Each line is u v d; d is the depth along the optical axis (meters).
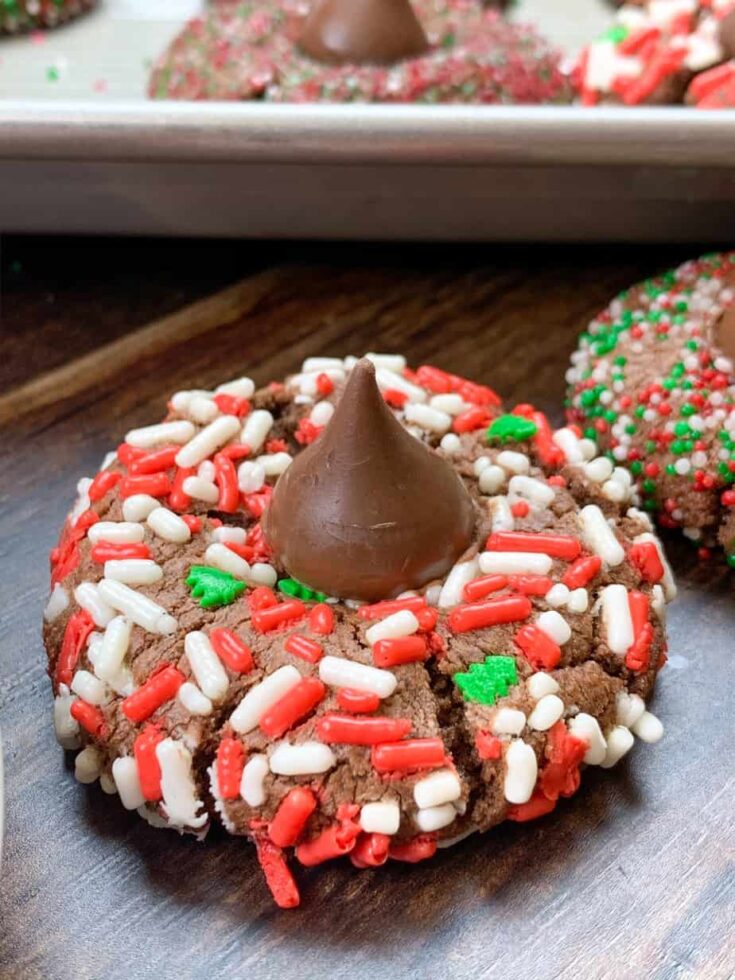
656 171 0.18
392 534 0.13
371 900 0.12
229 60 0.21
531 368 0.19
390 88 0.20
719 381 0.16
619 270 0.21
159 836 0.13
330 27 0.20
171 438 0.15
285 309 0.20
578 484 0.14
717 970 0.12
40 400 0.18
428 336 0.19
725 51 0.22
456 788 0.12
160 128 0.17
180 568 0.13
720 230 0.20
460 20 0.22
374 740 0.12
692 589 0.16
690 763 0.14
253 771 0.12
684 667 0.15
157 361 0.19
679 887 0.13
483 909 0.12
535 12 0.25
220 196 0.19
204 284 0.20
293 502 0.13
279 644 0.12
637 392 0.16
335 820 0.12
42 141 0.17
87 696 0.12
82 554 0.13
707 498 0.15
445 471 0.13
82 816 0.13
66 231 0.19
